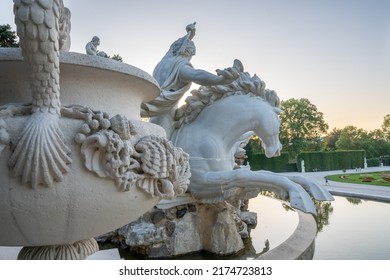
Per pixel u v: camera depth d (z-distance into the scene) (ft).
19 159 4.08
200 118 12.46
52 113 4.33
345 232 16.26
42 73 4.13
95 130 4.51
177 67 12.27
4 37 35.58
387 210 23.41
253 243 11.75
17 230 4.64
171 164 5.48
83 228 4.92
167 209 10.75
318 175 67.97
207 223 11.21
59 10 4.13
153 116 12.55
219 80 10.30
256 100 12.39
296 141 125.39
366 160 102.06
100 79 5.13
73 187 4.42
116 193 4.81
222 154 11.81
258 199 21.77
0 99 4.90
